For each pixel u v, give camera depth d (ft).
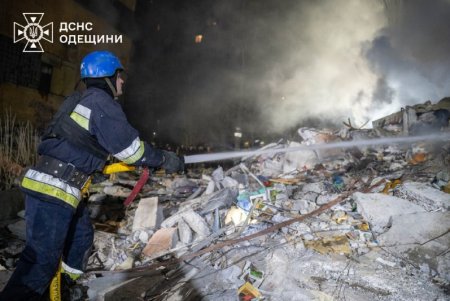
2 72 28.12
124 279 9.05
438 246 9.32
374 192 14.12
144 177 7.77
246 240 10.94
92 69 7.29
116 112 6.74
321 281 8.74
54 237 6.63
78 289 8.18
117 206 15.80
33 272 6.53
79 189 7.03
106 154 7.20
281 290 8.36
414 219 10.52
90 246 8.43
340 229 11.34
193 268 9.46
